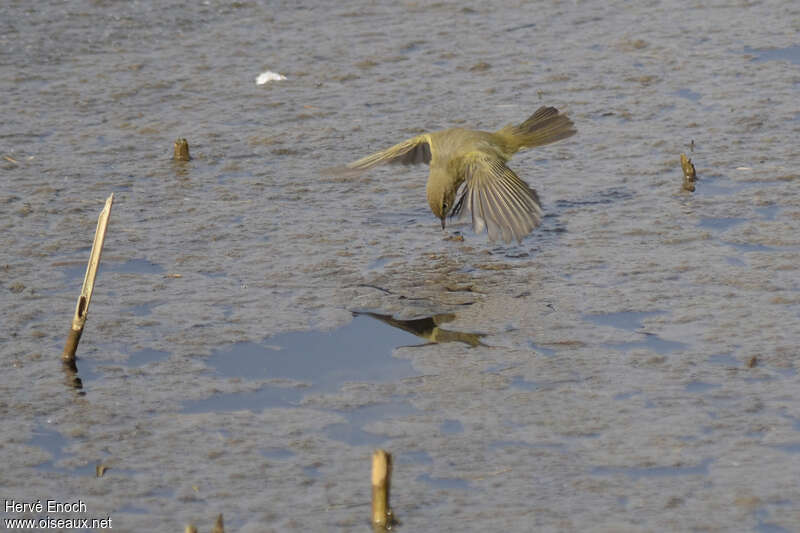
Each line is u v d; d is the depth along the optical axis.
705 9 22.59
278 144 16.91
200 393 10.48
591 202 14.66
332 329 11.65
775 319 11.45
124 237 13.88
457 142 12.82
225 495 8.98
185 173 15.91
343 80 19.50
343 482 9.12
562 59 20.12
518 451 9.44
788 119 17.02
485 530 8.44
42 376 10.74
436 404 10.20
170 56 20.78
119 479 9.20
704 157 15.84
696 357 10.80
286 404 10.30
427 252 13.43
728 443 9.43
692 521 8.47
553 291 12.30
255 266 13.09
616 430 9.69
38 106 18.45
